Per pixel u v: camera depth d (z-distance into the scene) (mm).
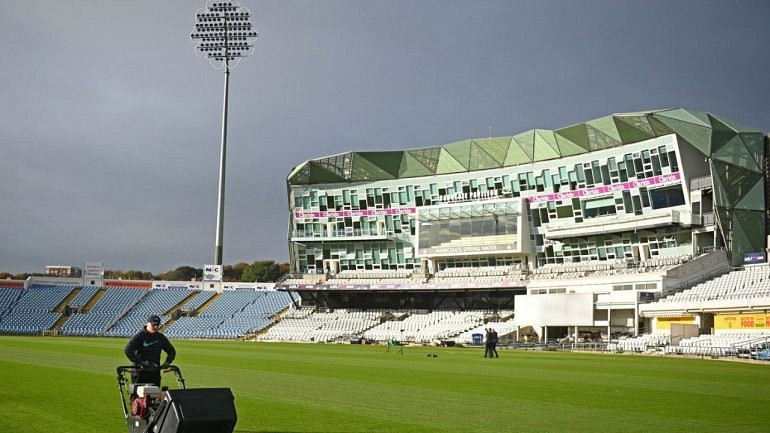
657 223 80438
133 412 13258
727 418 17938
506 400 21547
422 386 26094
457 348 74812
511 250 93938
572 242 92438
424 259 103125
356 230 109750
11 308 114438
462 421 16953
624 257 88125
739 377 32875
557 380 29750
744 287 65062
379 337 94688
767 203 79500
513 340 82562
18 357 41094
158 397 13148
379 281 103875
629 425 16609
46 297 118375
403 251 107438
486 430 15656
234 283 124250
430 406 19828
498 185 99375
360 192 109562
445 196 103000
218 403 12086
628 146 85688
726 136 77188
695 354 57125
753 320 60281
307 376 30641
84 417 16844
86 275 124250
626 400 21875
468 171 101750
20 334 107812
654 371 36938
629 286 76312
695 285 73375
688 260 75438
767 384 28719
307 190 112625
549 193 94188
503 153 97812
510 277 92062
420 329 94375
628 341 68188
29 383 24812
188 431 11719
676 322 68875
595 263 88188
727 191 77062
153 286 124188
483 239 96250
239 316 113188
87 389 22969
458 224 98500
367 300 110688
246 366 37625
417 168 105375
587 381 29406
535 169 95438
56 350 50875
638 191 85062
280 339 102375
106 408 18406
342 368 36625
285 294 118000
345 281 106375
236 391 23562
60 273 142875
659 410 19438
